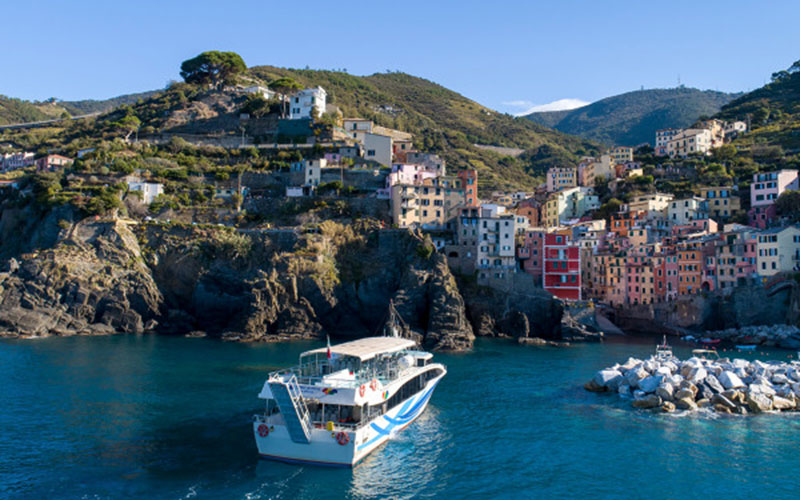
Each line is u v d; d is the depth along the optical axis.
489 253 150.75
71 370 90.56
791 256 138.25
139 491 46.97
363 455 54.91
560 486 49.56
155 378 86.38
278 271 141.12
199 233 152.00
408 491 48.22
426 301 137.38
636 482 50.38
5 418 64.81
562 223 198.12
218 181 179.75
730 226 163.38
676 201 184.12
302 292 140.62
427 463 54.41
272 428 53.91
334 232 153.38
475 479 50.81
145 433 60.97
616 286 165.50
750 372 80.88
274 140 199.50
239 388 80.56
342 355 66.19
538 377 91.38
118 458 53.81
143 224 152.62
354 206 166.75
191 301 146.50
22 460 52.81
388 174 176.00
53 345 115.69
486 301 145.00
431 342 127.81
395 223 162.62
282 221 162.62
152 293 143.25
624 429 64.38
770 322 136.50
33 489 46.91
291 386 53.19
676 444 59.50
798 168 199.38
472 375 92.88
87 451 55.41
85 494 46.16
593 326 141.88
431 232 158.62
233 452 55.97
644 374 80.56
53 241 149.38
